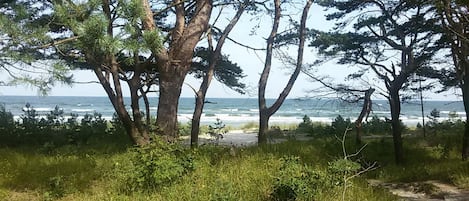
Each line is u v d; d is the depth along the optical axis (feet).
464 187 36.37
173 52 49.26
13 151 46.01
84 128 63.87
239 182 29.66
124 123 48.19
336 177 29.30
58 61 32.40
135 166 30.91
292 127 129.59
